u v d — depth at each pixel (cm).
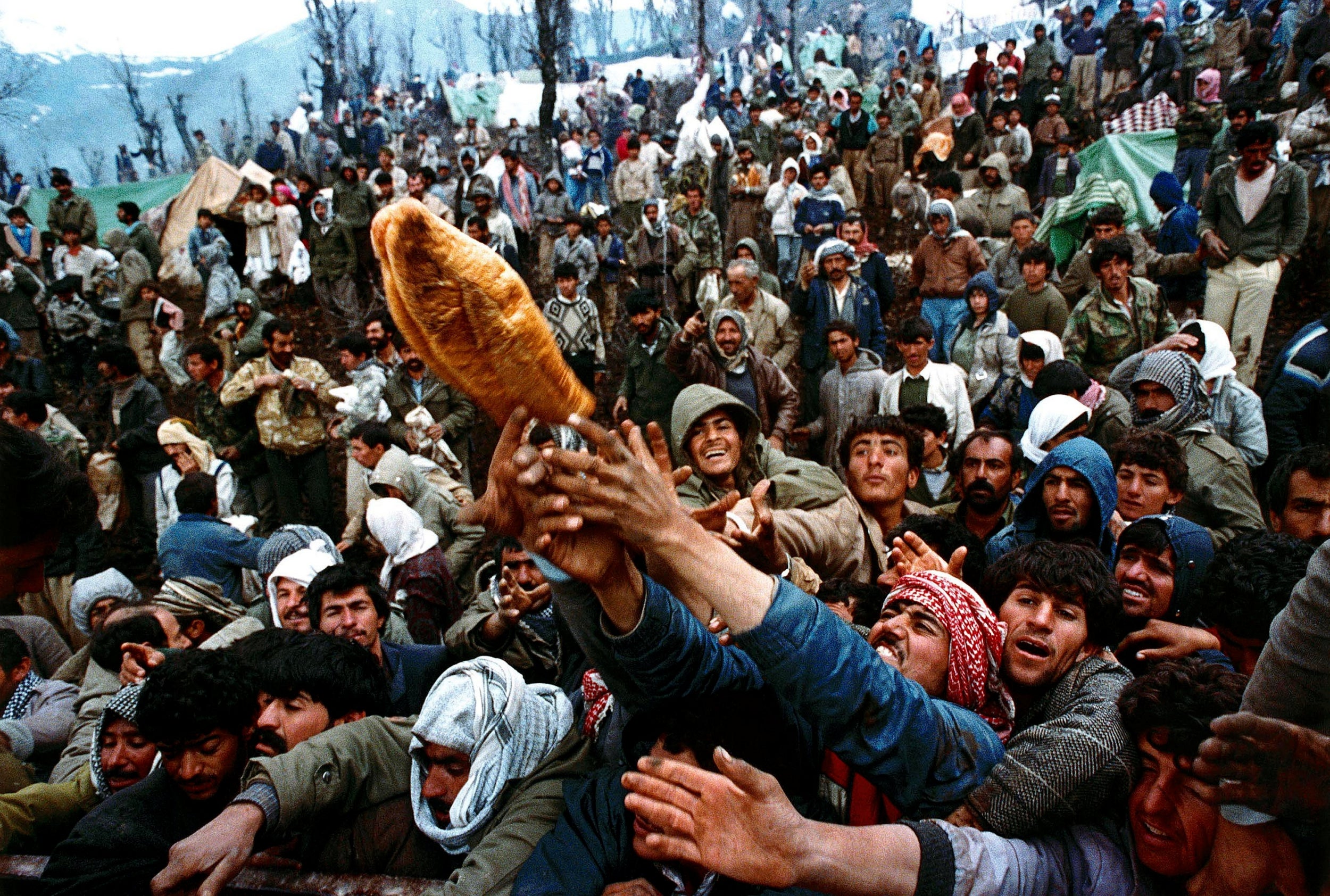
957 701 177
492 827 197
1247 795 125
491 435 985
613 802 179
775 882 127
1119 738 154
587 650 165
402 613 388
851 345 598
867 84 2295
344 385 1145
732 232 1256
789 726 176
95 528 588
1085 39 1684
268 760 200
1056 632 188
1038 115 1497
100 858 203
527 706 219
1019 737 161
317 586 302
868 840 133
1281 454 450
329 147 2245
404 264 105
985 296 627
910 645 179
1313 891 126
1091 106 1672
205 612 398
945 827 142
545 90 1819
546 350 114
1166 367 397
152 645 322
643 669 159
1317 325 460
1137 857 151
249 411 692
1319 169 889
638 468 132
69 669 372
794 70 2694
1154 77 1555
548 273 1241
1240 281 672
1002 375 620
